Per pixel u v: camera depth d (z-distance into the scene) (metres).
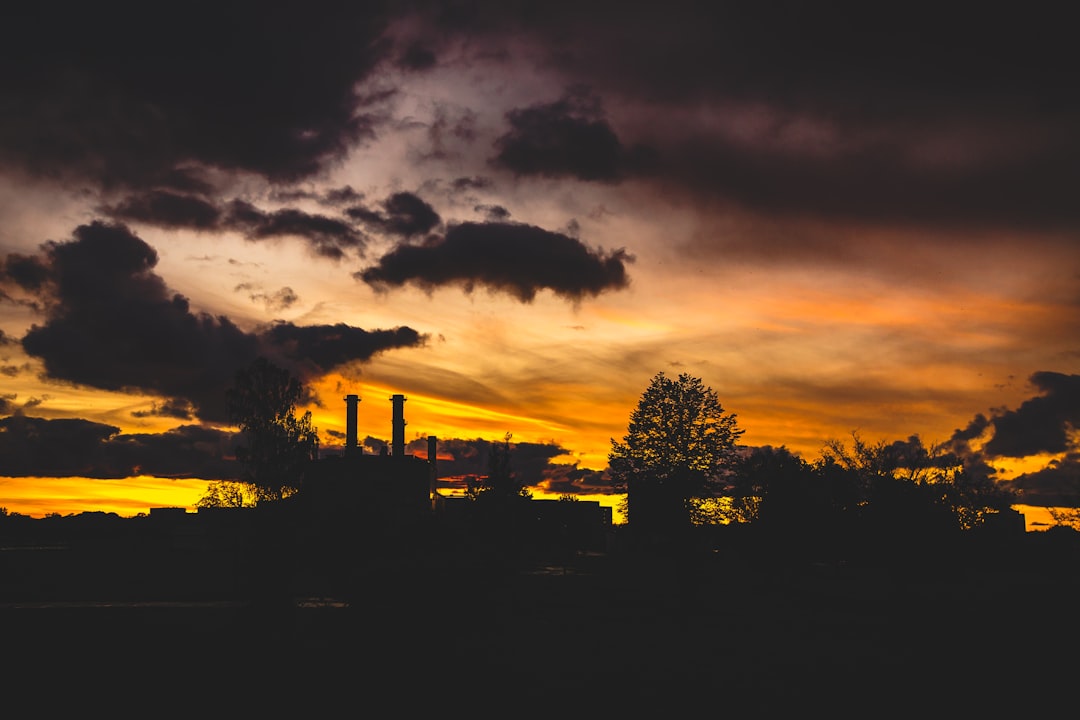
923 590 65.44
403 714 26.91
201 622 43.69
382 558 58.75
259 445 68.75
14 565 65.94
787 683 31.48
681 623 47.19
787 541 68.38
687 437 81.62
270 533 59.56
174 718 26.59
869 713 27.39
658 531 74.88
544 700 28.78
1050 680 32.44
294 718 26.52
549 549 79.38
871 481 70.19
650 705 28.14
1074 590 60.50
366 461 83.62
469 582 53.06
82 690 30.00
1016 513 77.31
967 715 27.27
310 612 47.28
